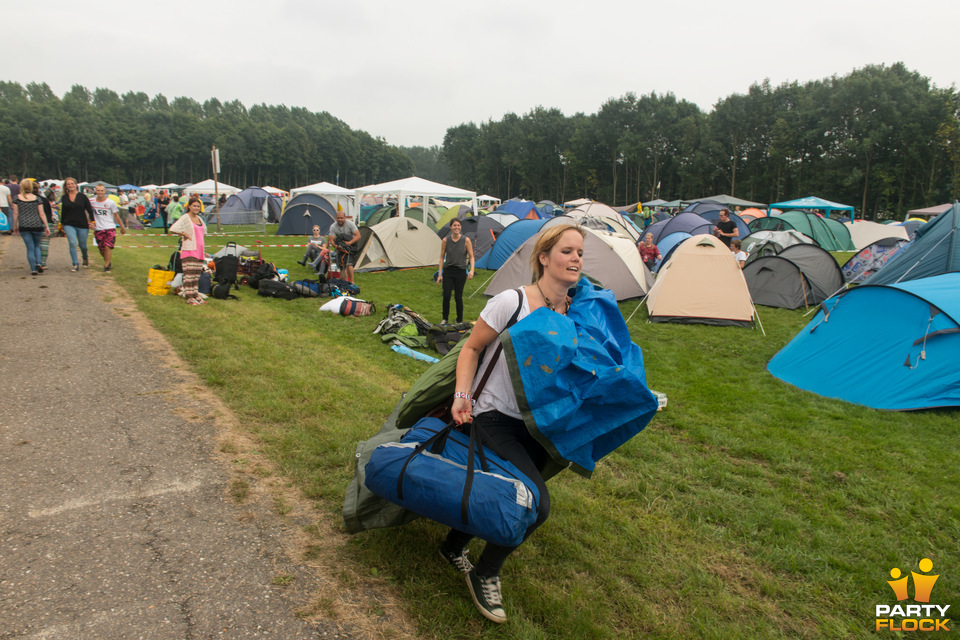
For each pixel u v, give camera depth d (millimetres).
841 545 3215
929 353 5531
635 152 74000
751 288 11812
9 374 4805
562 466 2371
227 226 27625
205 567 2580
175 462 3518
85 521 2840
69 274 10242
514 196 98938
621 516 3363
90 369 5094
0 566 2457
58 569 2471
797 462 4305
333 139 117750
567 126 88312
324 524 3012
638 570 2867
